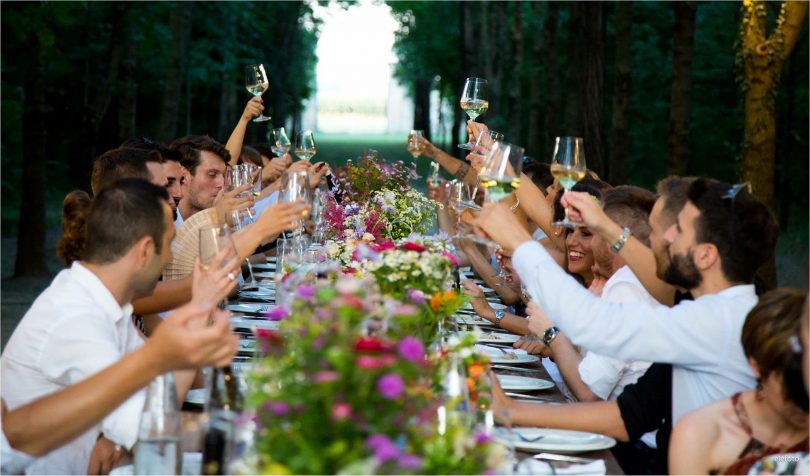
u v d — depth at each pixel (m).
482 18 20.20
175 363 2.34
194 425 2.65
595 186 4.99
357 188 6.78
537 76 18.98
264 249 7.94
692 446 2.67
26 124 12.52
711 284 3.08
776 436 2.63
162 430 2.46
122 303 3.08
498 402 3.20
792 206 21.73
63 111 22.95
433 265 3.16
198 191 6.29
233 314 4.96
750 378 2.97
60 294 3.00
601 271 4.34
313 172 6.03
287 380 1.97
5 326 9.65
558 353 3.97
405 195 5.91
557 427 3.31
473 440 2.11
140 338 3.23
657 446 3.53
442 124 41.69
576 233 4.46
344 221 5.77
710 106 22.55
